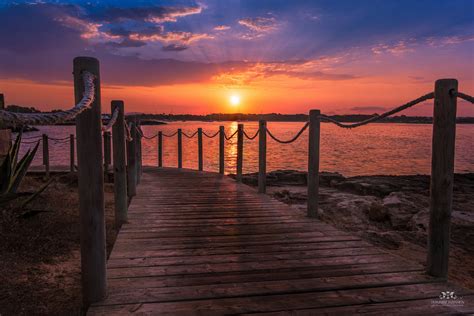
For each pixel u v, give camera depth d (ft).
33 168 42.16
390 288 10.57
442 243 11.21
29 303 10.36
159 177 39.14
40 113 6.70
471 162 95.50
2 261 12.82
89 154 9.31
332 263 12.61
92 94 8.42
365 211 28.86
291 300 9.77
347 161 94.84
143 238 15.78
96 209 9.48
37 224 16.98
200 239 15.65
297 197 35.76
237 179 34.73
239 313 9.05
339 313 9.09
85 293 9.60
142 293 10.14
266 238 15.84
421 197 31.96
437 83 10.90
